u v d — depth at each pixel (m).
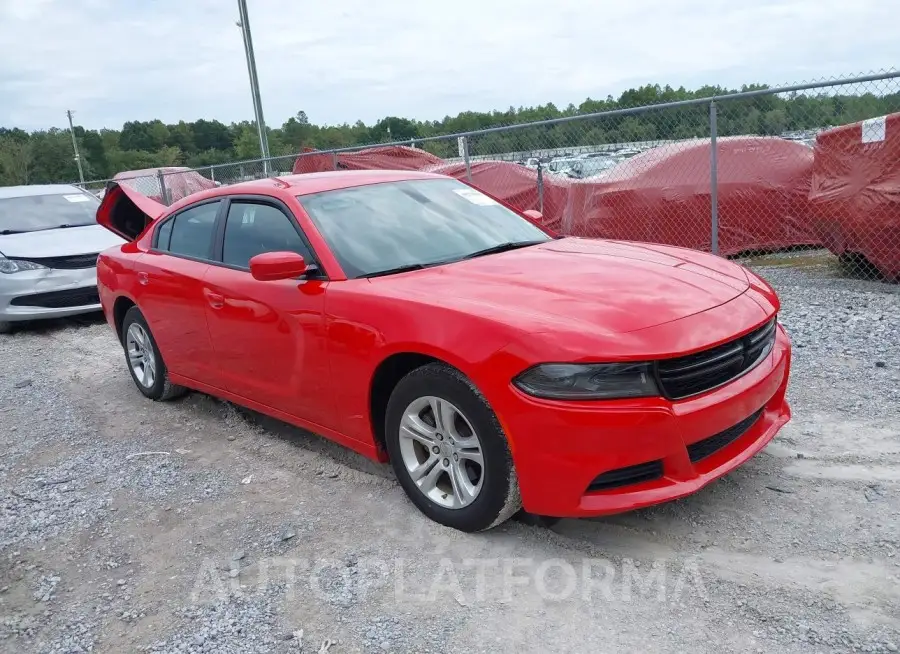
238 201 4.47
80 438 4.96
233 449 4.51
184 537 3.45
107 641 2.72
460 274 3.49
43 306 8.56
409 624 2.65
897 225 7.37
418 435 3.29
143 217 6.99
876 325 5.86
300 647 2.58
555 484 2.79
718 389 2.91
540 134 9.68
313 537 3.33
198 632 2.72
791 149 9.76
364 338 3.35
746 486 3.43
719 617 2.54
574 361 2.70
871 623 2.44
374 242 3.85
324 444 4.46
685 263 3.63
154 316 5.07
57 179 96.44
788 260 9.52
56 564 3.32
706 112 8.16
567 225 10.98
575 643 2.47
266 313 3.92
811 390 4.56
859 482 3.38
